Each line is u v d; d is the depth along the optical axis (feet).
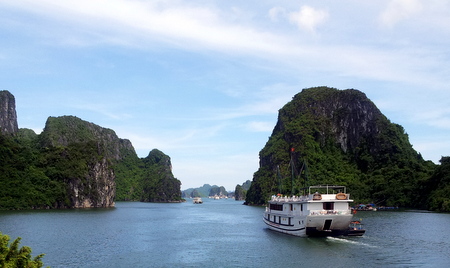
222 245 245.04
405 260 191.62
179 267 185.47
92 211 609.42
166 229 339.57
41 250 223.92
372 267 179.11
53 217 460.55
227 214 561.02
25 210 612.29
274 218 308.60
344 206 250.57
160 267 185.78
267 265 187.01
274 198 316.60
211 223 401.70
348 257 199.41
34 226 347.36
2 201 619.26
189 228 348.59
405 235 272.51
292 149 411.75
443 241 245.86
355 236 262.67
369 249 218.79
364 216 464.65
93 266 187.21
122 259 202.69
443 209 540.11
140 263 193.88
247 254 213.46
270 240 256.93
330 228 250.37
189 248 234.99
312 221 244.63
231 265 188.34
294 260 195.11
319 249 219.61
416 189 652.07
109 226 359.46
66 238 271.08
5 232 299.38
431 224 355.36
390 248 221.25
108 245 244.42
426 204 595.06
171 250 228.43
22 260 101.71
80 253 216.95
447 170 597.93
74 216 481.05
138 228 345.92
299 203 257.34
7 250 102.06
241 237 281.54
